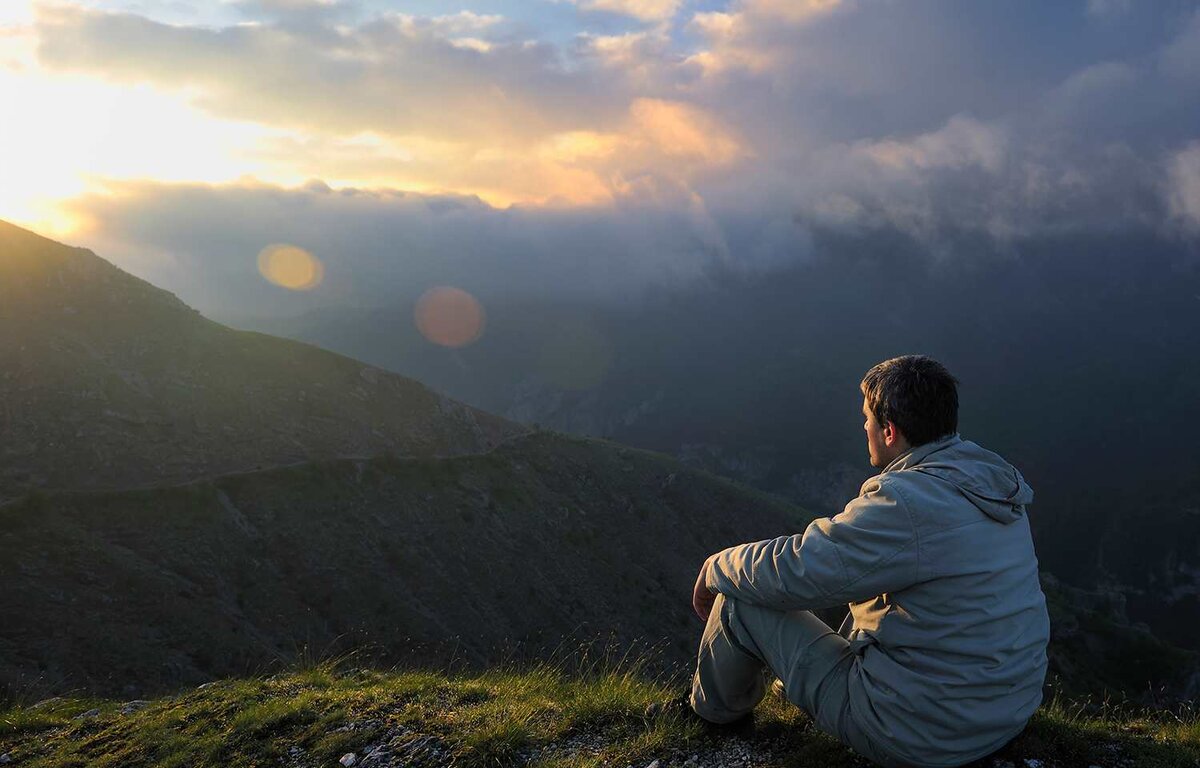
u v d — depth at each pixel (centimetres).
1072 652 8462
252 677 819
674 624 8406
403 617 6359
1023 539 344
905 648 338
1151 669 8106
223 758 564
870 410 378
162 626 4959
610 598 8350
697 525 10981
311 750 552
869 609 361
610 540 9594
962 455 349
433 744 521
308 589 6234
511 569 7925
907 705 331
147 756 606
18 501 5656
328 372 9856
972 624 321
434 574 7206
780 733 448
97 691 4194
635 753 452
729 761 429
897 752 340
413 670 826
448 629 6506
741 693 431
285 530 6762
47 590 4838
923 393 350
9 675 3984
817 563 337
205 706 690
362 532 7288
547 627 7275
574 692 617
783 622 387
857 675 356
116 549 5581
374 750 530
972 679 321
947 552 320
